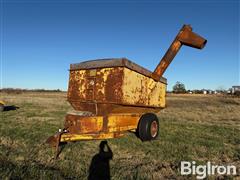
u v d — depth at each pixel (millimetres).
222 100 43594
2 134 8266
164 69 8531
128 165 5551
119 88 6625
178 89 102625
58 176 4586
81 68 7602
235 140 8930
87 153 6332
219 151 7203
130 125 7602
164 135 9109
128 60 6754
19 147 6699
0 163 5160
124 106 6832
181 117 17000
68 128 6238
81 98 7566
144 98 7824
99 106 7020
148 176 4914
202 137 9133
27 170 4824
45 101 30953
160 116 16969
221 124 13867
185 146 7535
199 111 23281
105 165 5453
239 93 68125
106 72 6965
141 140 7996
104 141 7676
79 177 4680
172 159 6172
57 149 5676
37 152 6219
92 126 6238
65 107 21812
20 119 12453
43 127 9953
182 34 8672
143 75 7738
